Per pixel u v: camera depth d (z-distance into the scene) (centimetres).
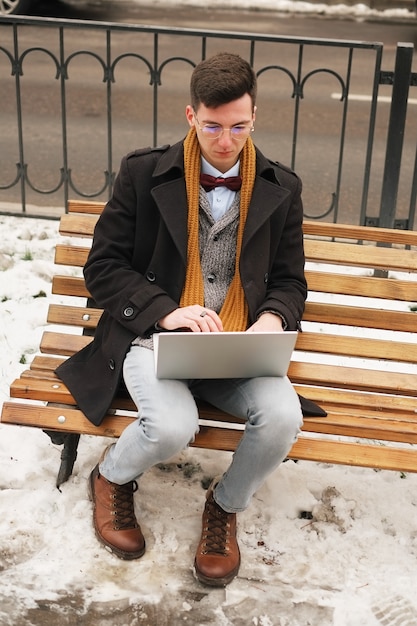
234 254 319
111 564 313
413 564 319
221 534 312
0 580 305
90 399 317
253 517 337
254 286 316
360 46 488
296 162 734
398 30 1237
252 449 299
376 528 335
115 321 320
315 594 305
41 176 686
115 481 314
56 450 365
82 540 321
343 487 353
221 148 299
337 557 321
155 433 295
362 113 867
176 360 294
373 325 360
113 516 318
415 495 351
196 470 360
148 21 1240
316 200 663
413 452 314
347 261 369
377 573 315
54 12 1248
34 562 312
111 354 316
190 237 312
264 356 297
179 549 322
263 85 941
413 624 295
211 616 296
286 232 327
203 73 293
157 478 353
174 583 308
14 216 577
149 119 825
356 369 349
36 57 1002
